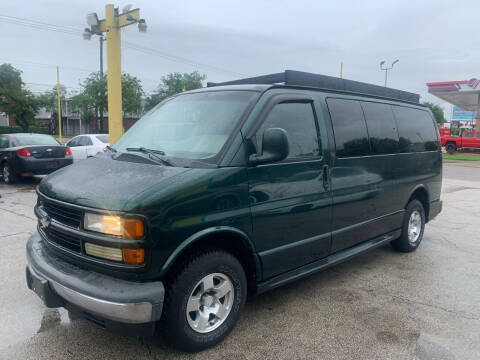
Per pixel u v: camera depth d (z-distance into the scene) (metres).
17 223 6.68
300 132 3.75
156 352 3.09
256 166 3.27
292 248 3.65
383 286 4.52
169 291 2.87
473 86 33.72
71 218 2.94
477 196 11.11
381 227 4.95
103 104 37.25
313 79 4.14
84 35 12.82
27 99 37.91
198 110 3.68
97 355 3.04
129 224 2.64
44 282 2.90
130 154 3.38
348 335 3.42
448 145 32.16
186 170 2.99
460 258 5.57
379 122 4.83
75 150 14.06
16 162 10.64
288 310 3.86
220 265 3.09
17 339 3.24
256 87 3.65
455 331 3.52
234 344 3.24
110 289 2.64
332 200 4.04
